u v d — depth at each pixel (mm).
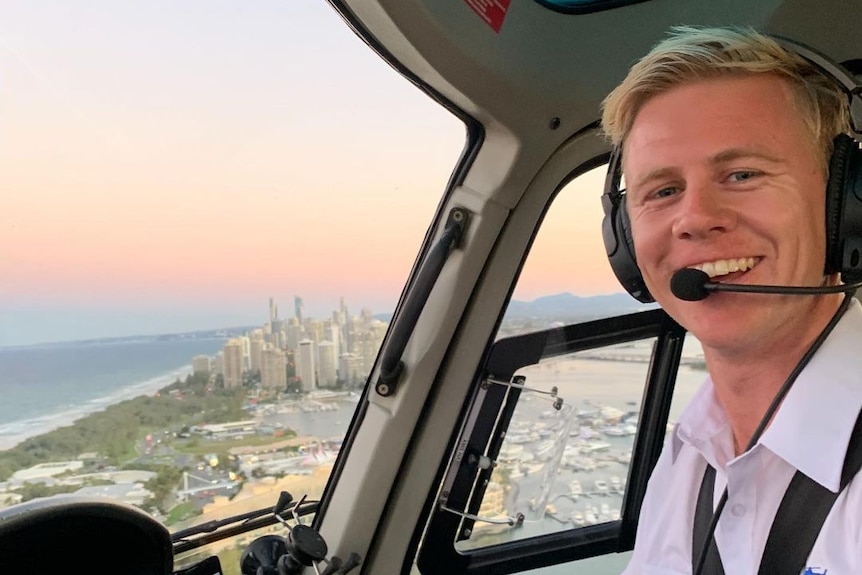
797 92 477
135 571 458
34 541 418
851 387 442
